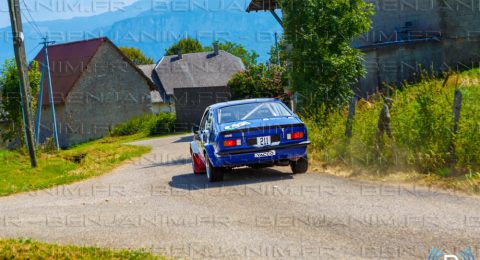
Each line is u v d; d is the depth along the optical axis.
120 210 10.83
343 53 19.73
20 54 25.06
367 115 14.61
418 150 11.50
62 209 11.66
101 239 8.44
